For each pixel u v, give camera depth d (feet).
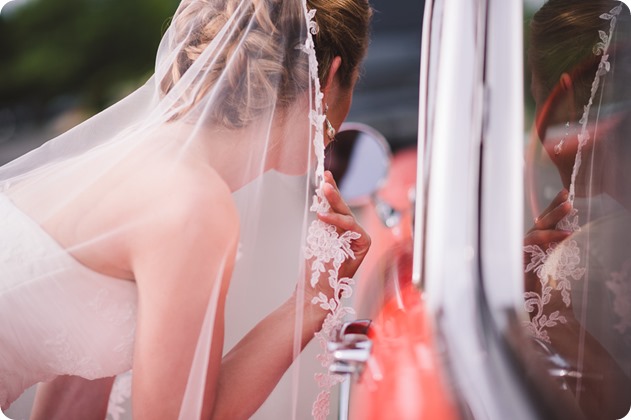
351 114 13.55
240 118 5.00
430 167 3.61
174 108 5.07
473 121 3.51
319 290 5.14
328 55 5.26
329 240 5.08
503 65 3.54
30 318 4.94
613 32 6.03
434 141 3.59
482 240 3.43
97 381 5.89
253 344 5.10
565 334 5.37
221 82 4.98
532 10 6.30
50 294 4.88
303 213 5.23
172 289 4.46
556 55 6.19
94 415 5.93
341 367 3.66
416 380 3.45
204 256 4.48
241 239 5.12
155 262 4.52
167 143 4.92
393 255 6.17
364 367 3.64
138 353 4.56
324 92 5.32
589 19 6.06
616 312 5.49
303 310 5.12
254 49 5.00
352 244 5.22
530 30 6.31
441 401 3.32
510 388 3.23
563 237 5.94
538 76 6.30
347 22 5.24
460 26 3.62
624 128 5.93
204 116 4.96
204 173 4.75
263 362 5.06
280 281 5.22
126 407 5.27
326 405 5.10
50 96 24.03
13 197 5.28
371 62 14.03
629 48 5.99
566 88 6.17
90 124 5.73
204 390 4.65
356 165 6.90
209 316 4.50
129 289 4.89
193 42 5.16
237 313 5.24
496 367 3.28
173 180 4.67
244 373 5.03
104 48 24.47
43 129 22.95
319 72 5.26
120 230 4.67
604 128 6.00
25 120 23.29
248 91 5.00
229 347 5.30
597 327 5.45
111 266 4.77
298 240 5.21
